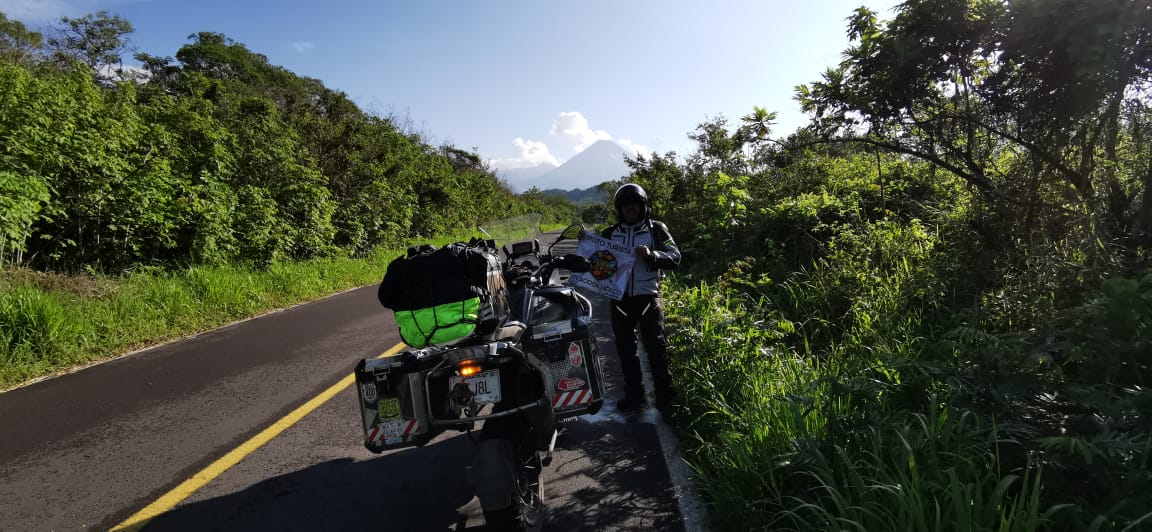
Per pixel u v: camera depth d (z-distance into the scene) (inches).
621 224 197.6
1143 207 162.4
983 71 192.4
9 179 326.6
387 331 335.9
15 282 327.3
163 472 163.2
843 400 139.6
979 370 123.5
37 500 148.5
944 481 99.7
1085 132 174.1
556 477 153.3
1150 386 114.6
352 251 716.0
